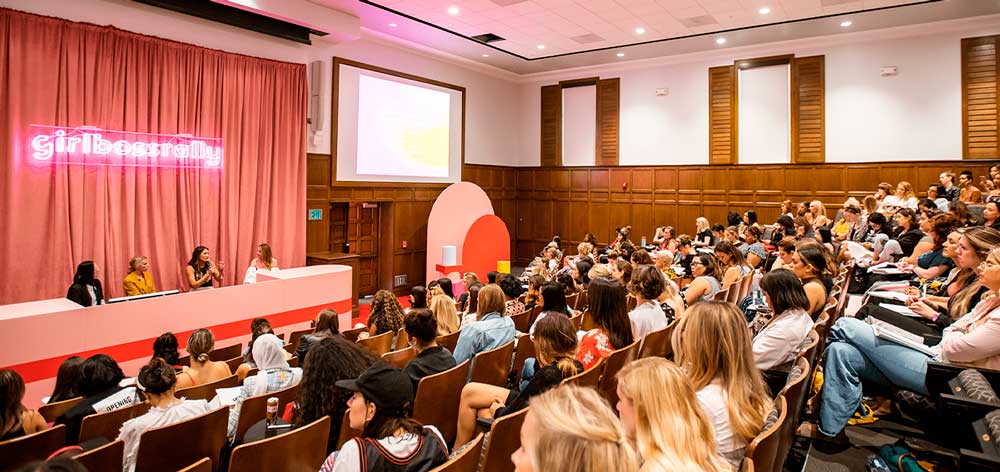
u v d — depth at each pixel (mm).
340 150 9461
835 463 2824
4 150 5758
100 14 6379
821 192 9977
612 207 12234
